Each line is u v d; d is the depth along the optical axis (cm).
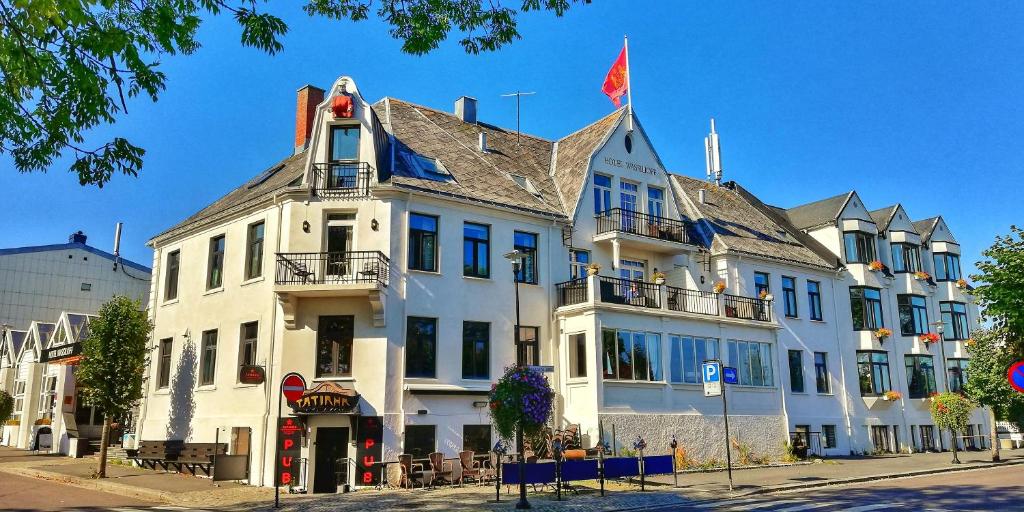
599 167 2594
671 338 2456
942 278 3694
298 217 2083
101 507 1490
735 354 2658
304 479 1898
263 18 851
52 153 818
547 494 1689
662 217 2700
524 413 1542
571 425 2211
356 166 2119
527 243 2359
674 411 2381
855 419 3109
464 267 2194
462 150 2558
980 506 1389
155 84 813
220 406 2156
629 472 1739
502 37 1073
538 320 2309
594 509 1446
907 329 3456
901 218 3634
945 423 2644
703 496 1631
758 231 3244
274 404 1994
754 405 2664
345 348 2027
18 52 729
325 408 1891
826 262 3272
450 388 2062
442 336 2098
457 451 2055
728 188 3703
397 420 1961
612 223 2536
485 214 2267
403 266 2066
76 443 2641
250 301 2159
